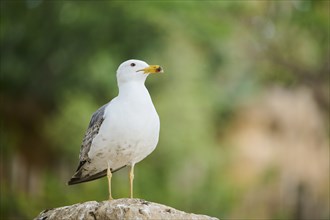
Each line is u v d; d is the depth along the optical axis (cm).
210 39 1770
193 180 1809
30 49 2020
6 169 1966
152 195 1431
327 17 1755
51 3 1977
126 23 1873
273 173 1997
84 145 795
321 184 2041
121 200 704
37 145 2059
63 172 1973
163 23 1761
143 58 1870
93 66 1875
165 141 1766
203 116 1883
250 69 1975
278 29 1836
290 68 1869
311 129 2041
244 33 1822
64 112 1680
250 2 1777
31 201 1358
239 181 1945
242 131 2084
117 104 770
